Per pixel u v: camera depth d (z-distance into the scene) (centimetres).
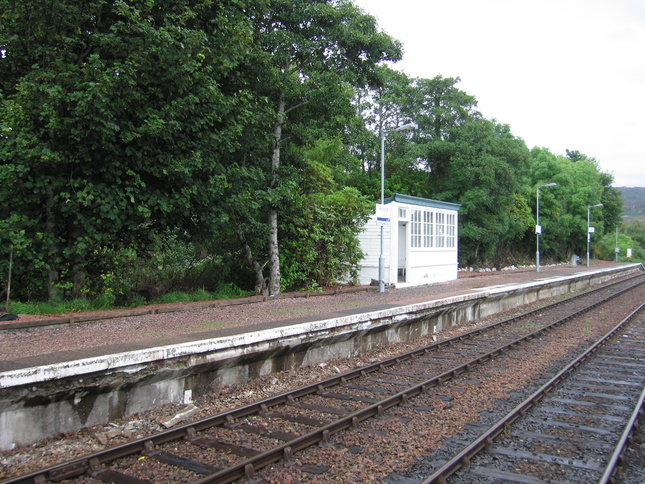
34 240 1214
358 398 755
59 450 559
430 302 1362
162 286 1606
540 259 5794
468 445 560
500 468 517
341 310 1244
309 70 1680
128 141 1141
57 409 594
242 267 1831
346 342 1065
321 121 1770
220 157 1439
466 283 2383
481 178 3475
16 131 1125
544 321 1627
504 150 3694
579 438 603
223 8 1340
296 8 1617
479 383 855
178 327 997
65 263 1298
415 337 1321
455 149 3609
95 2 1198
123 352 677
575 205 6181
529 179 5188
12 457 532
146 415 675
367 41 1642
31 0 1108
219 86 1411
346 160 3334
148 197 1255
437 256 2472
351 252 1988
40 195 1205
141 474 499
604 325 1548
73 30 1207
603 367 983
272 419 662
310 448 567
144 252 1463
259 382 839
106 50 1191
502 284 2295
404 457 539
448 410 707
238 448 559
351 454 550
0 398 535
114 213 1188
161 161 1239
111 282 1388
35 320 1040
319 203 1864
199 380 761
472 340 1286
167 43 1141
